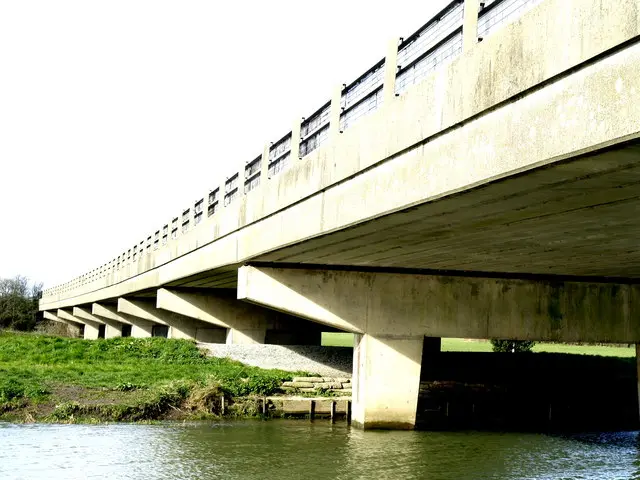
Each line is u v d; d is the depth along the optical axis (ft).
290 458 53.26
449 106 32.32
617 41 22.38
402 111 36.99
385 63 41.06
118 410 68.80
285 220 55.83
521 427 75.36
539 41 26.27
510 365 101.65
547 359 105.09
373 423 65.00
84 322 270.26
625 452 61.57
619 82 22.54
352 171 42.93
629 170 26.63
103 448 55.26
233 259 71.26
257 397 76.23
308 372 90.43
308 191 50.39
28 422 65.46
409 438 62.69
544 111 26.16
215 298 123.03
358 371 67.41
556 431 73.67
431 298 67.26
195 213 95.25
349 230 45.70
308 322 127.34
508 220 39.47
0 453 52.47
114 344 104.73
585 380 97.14
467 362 102.63
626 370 101.30
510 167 28.04
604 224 39.47
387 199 38.58
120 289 161.58
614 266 60.64
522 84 27.09
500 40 28.71
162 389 74.28
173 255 106.11
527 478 49.73
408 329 66.39
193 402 73.56
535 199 33.22
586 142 23.97
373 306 66.18
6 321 308.40
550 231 42.65
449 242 49.39
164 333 188.24
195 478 46.47
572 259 55.88
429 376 96.17
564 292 70.49
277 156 61.00
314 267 66.69
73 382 77.51
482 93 29.78
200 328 146.10
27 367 86.38
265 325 124.77
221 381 79.56
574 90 24.62
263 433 63.77
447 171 32.71
